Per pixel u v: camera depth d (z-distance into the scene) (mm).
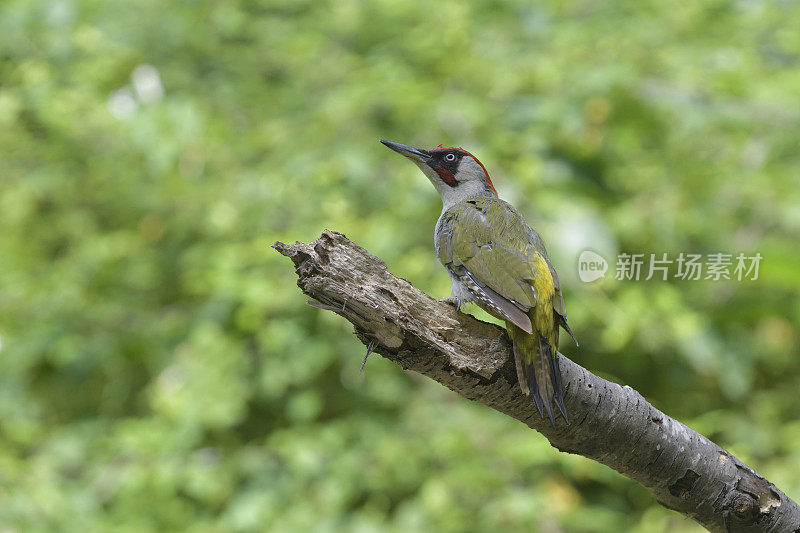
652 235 11805
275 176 11680
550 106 11641
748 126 12070
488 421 11000
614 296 11391
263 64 13680
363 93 11789
